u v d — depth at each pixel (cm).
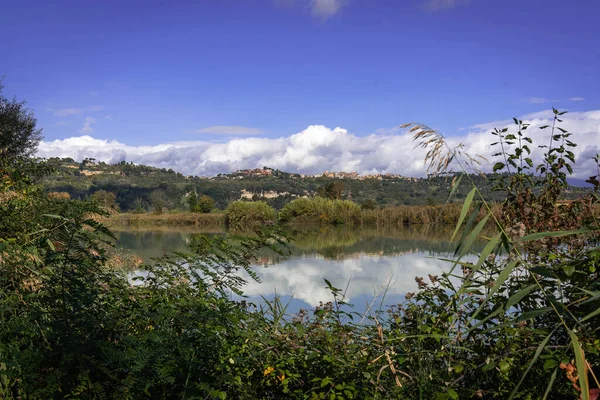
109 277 265
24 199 386
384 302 634
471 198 181
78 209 232
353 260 1324
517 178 350
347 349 255
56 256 225
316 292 756
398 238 2358
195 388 197
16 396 177
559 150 345
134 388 185
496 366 198
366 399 207
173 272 294
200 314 231
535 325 219
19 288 221
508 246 169
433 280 271
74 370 187
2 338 190
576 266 202
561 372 184
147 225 4775
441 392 196
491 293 162
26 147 1563
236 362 235
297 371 245
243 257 278
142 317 231
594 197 310
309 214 4403
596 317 179
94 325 214
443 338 227
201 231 3544
